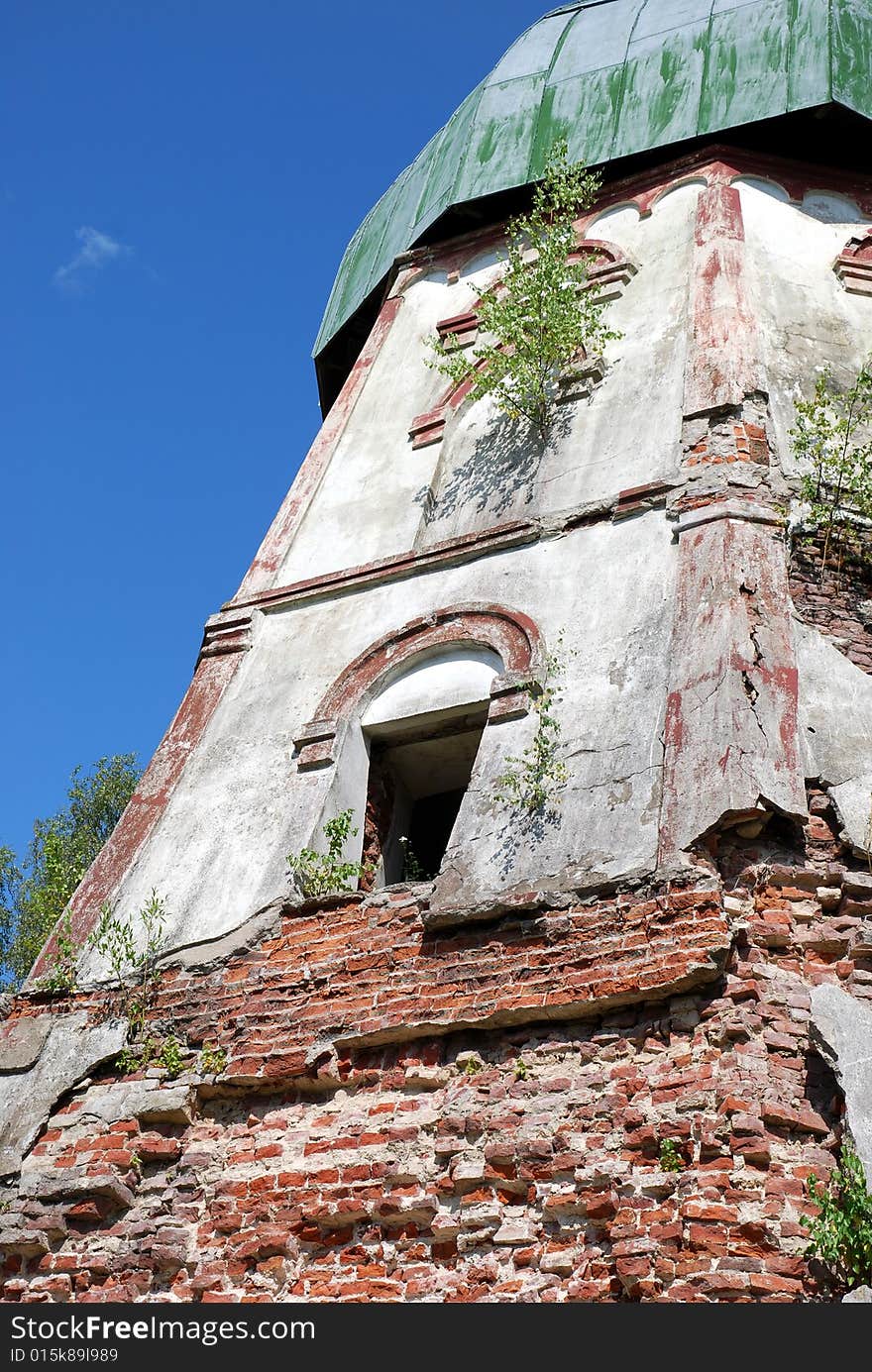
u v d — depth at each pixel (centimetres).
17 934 1812
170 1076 1037
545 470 1338
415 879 1240
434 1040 973
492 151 1650
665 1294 797
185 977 1092
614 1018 925
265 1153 974
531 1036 941
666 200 1544
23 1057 1086
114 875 1194
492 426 1430
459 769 1256
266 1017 1038
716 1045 881
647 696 1079
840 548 1177
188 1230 959
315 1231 924
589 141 1609
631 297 1457
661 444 1280
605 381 1386
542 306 1417
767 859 966
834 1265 791
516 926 984
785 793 980
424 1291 868
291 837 1148
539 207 1503
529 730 1109
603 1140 874
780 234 1489
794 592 1140
